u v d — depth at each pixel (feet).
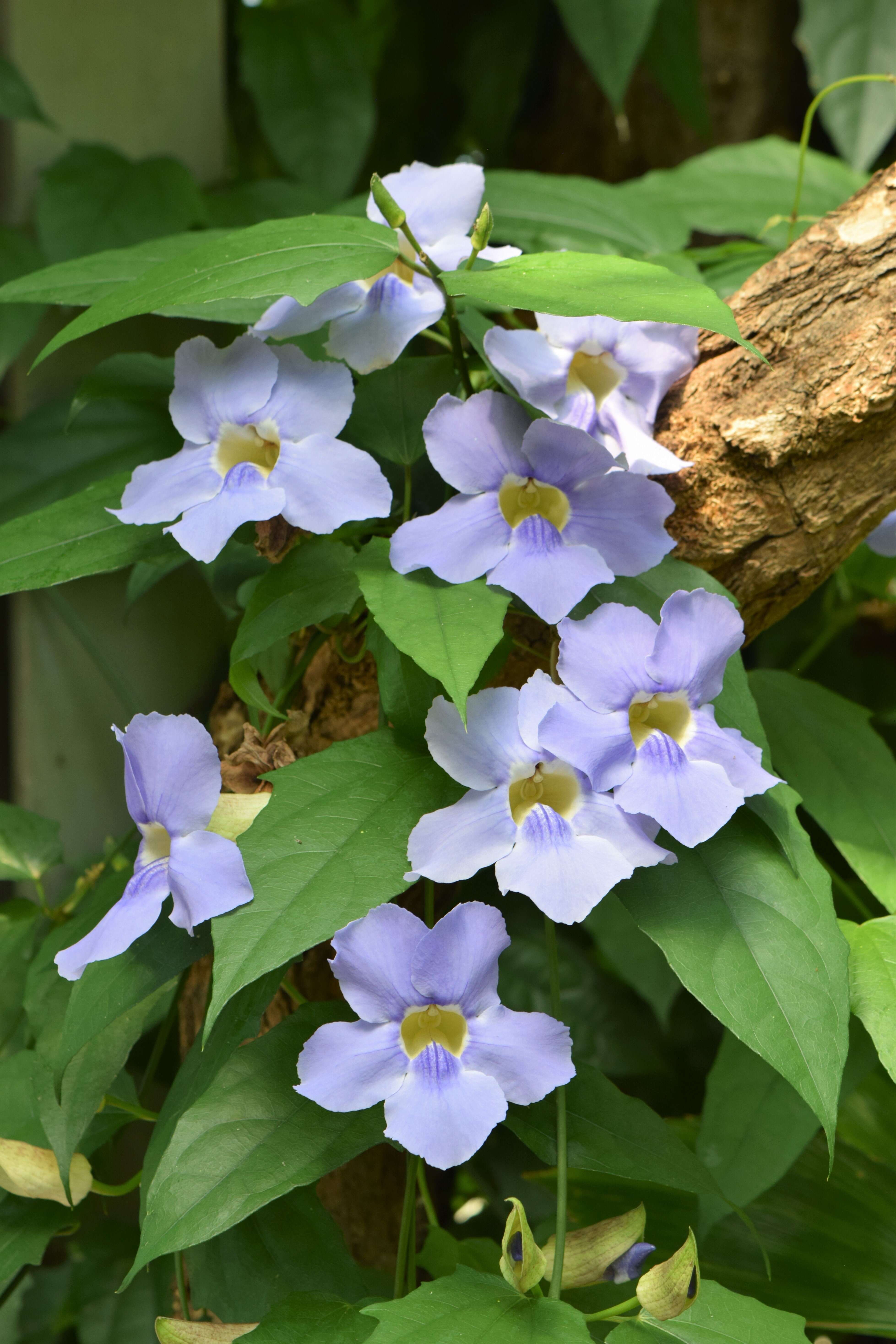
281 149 4.44
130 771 2.99
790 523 3.18
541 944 4.01
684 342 3.10
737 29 5.16
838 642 4.50
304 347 3.25
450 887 3.46
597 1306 3.08
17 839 3.50
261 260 2.97
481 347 3.16
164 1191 2.95
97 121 4.11
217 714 3.57
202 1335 2.99
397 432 3.12
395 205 2.97
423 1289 2.90
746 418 3.15
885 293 3.14
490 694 2.98
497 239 3.72
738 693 3.06
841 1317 3.43
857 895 3.58
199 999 3.50
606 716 2.97
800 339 3.16
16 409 3.94
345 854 2.95
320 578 3.08
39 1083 3.14
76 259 3.35
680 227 3.76
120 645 4.01
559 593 2.97
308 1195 3.15
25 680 3.89
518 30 5.36
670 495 3.17
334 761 3.03
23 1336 3.95
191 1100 3.06
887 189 3.18
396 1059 2.94
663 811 2.93
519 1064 2.94
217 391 3.04
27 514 3.76
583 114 5.49
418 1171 3.35
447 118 5.67
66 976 2.97
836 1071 2.92
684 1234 3.49
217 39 4.37
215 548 2.98
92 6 4.05
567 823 2.96
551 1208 3.73
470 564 2.98
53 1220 3.27
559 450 3.00
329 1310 3.00
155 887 2.98
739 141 5.27
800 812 3.69
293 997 3.35
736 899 2.99
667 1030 3.71
